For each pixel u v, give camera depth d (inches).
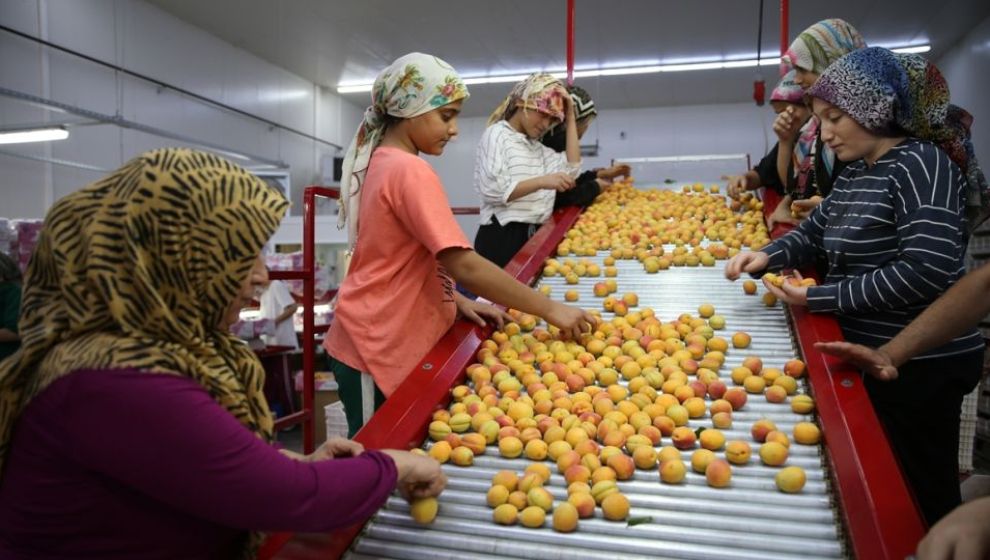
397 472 42.8
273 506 35.6
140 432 33.2
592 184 146.3
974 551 31.2
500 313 85.4
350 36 409.4
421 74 72.8
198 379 37.3
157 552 37.4
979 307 58.6
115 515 35.7
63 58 319.3
